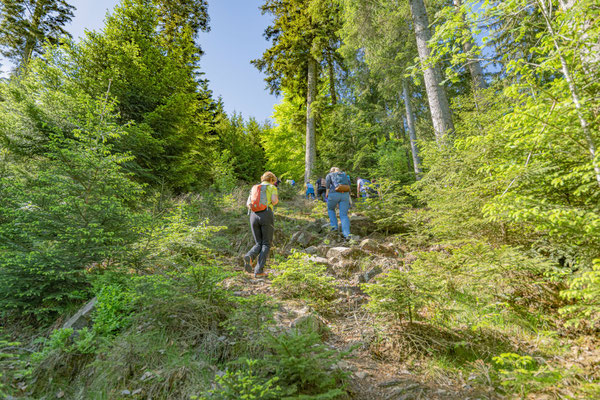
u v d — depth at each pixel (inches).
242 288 139.4
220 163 510.3
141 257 146.9
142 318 102.2
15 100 236.2
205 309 103.7
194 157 430.9
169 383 79.4
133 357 87.4
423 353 94.0
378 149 661.9
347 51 472.4
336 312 124.8
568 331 95.0
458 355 92.4
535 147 99.7
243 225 253.8
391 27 384.5
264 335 88.8
